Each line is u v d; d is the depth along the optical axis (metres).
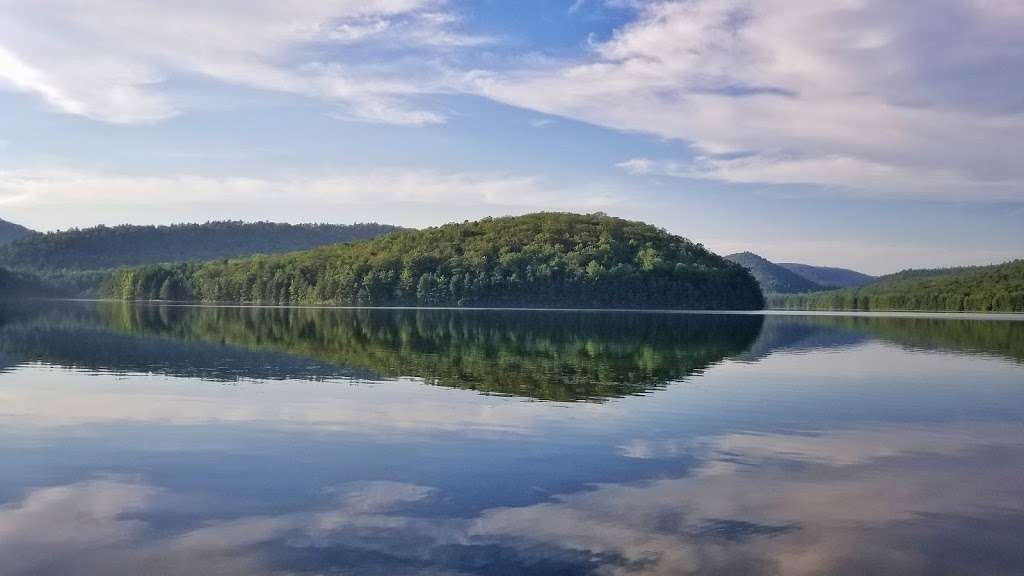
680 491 16.33
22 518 14.33
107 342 50.88
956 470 18.34
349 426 22.34
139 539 13.37
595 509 15.07
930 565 12.62
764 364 40.91
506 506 15.22
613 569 12.29
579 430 22.11
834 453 19.92
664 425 23.06
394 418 23.58
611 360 41.47
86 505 15.10
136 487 16.28
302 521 14.30
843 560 12.77
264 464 18.12
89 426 22.11
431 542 13.31
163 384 30.48
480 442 20.47
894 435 22.28
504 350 47.06
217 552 12.83
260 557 12.64
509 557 12.70
